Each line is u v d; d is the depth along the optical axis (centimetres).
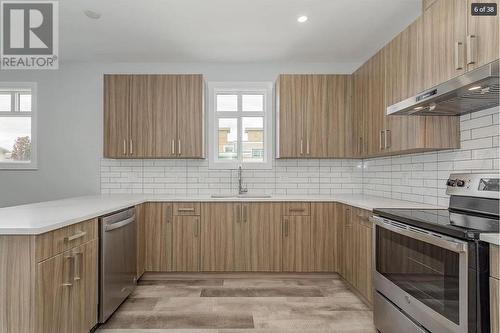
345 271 332
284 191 418
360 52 385
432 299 173
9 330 156
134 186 415
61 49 373
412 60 244
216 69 419
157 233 354
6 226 159
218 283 343
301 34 337
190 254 354
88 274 214
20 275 157
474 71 161
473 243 147
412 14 296
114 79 381
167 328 243
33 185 413
